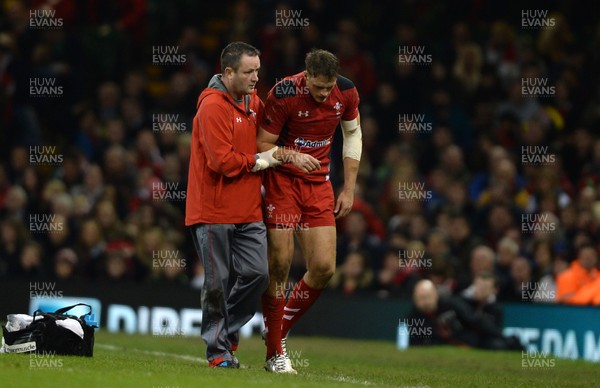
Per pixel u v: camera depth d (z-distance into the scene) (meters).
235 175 26.33
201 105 26.67
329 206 27.88
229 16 69.19
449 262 46.12
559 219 52.19
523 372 34.06
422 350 41.94
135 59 64.69
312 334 46.69
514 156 57.97
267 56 60.56
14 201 52.91
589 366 37.56
